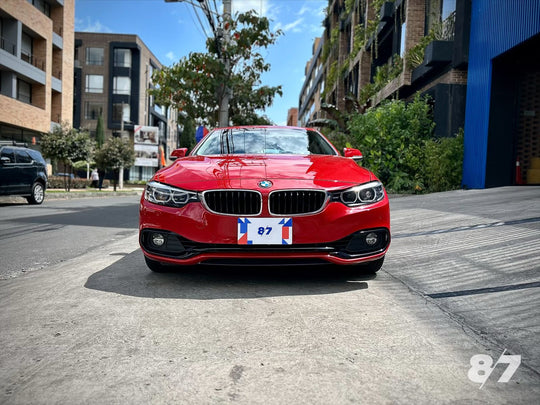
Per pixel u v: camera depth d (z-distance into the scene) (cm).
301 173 308
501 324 216
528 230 432
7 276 348
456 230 479
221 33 1269
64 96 2844
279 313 238
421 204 764
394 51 1559
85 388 156
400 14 1495
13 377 165
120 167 2778
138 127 3784
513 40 818
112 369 171
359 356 182
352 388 155
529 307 238
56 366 174
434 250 398
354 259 293
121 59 4512
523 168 920
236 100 1348
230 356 182
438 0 1266
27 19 2294
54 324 223
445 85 1091
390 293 278
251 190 286
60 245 509
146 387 156
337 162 352
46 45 2508
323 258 289
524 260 332
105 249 465
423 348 190
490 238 419
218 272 336
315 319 228
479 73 949
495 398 148
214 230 286
